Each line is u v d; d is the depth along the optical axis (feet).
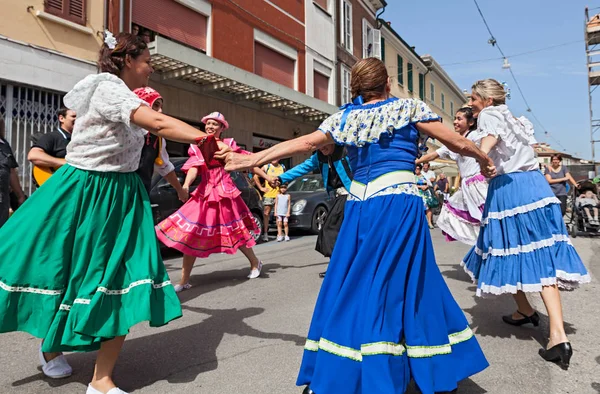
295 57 56.24
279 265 21.94
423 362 6.84
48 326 7.25
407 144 7.56
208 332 11.78
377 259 7.14
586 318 12.74
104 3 32.96
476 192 15.83
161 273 7.86
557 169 32.86
